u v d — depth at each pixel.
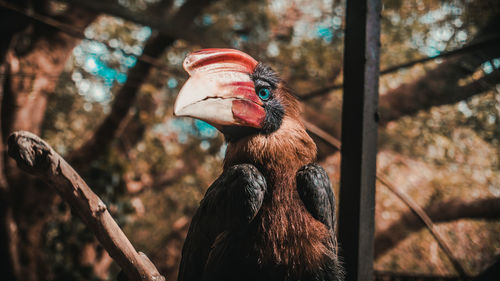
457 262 5.93
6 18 7.23
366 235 3.05
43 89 9.59
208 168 12.54
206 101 3.07
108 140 9.85
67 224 9.52
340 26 10.18
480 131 8.49
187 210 12.66
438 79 7.52
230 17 10.31
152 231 12.49
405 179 9.18
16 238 8.84
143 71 9.37
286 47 10.25
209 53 3.22
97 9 6.71
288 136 3.28
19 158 2.12
